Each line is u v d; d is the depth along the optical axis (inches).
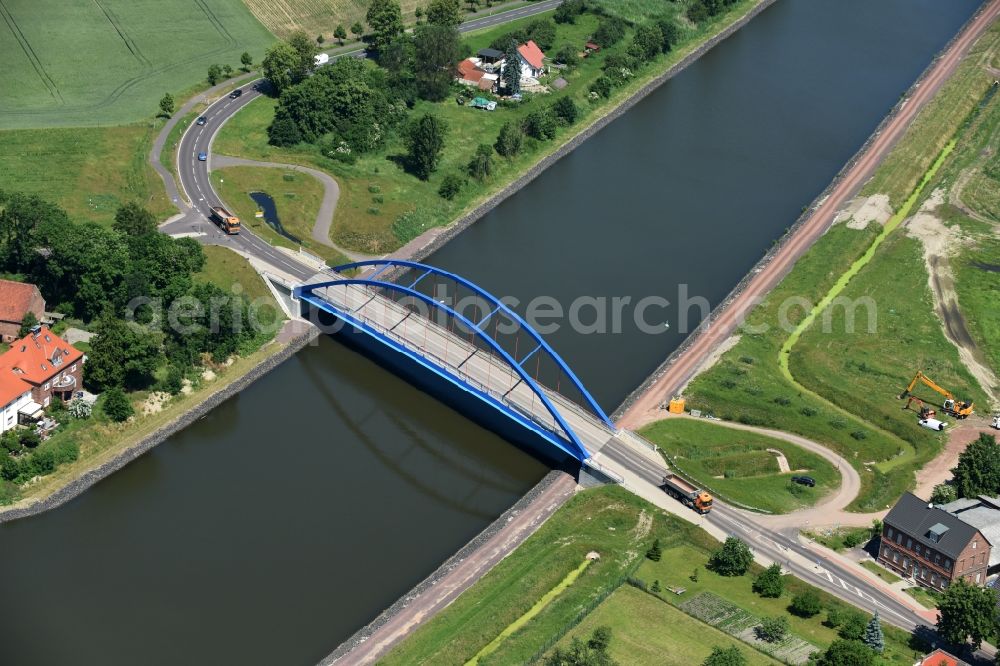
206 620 7652.6
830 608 7588.6
